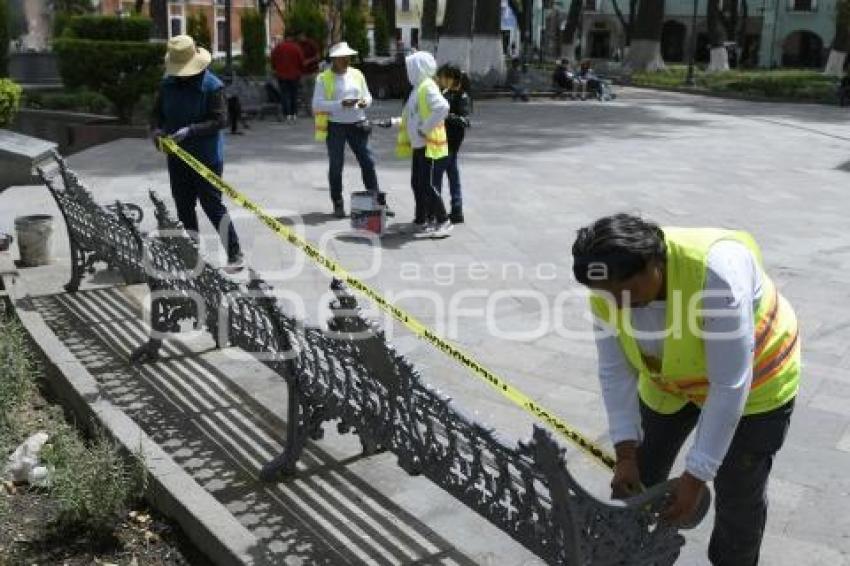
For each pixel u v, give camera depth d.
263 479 3.97
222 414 4.64
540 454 2.38
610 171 12.55
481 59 26.58
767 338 2.65
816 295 6.82
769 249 8.26
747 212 9.97
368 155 8.98
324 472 4.07
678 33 61.12
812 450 4.35
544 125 18.67
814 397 4.96
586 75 27.16
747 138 17.09
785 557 3.50
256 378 5.08
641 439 2.87
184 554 3.50
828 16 56.75
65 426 4.43
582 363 5.42
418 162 8.42
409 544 3.52
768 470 2.85
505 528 2.84
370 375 3.30
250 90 18.80
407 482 3.99
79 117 16.75
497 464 2.77
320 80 8.80
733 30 52.25
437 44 28.25
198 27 28.88
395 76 23.48
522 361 5.43
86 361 5.26
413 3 63.66
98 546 3.55
